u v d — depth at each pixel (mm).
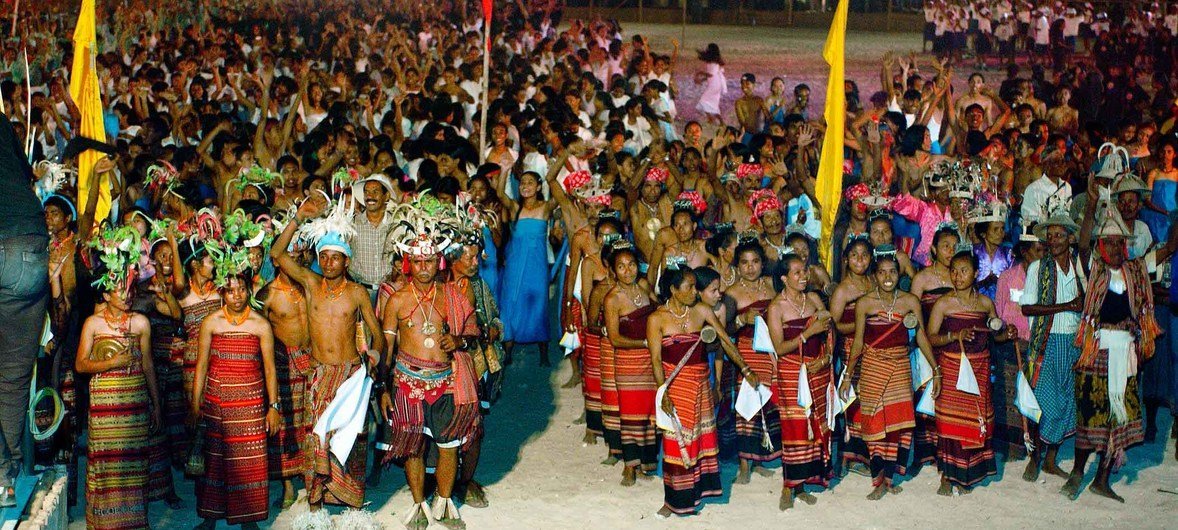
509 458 8836
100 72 17219
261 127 12406
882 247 7863
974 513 7824
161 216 9961
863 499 8039
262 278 8609
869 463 8172
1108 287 8031
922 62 27219
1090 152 14430
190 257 7680
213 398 7145
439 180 10289
